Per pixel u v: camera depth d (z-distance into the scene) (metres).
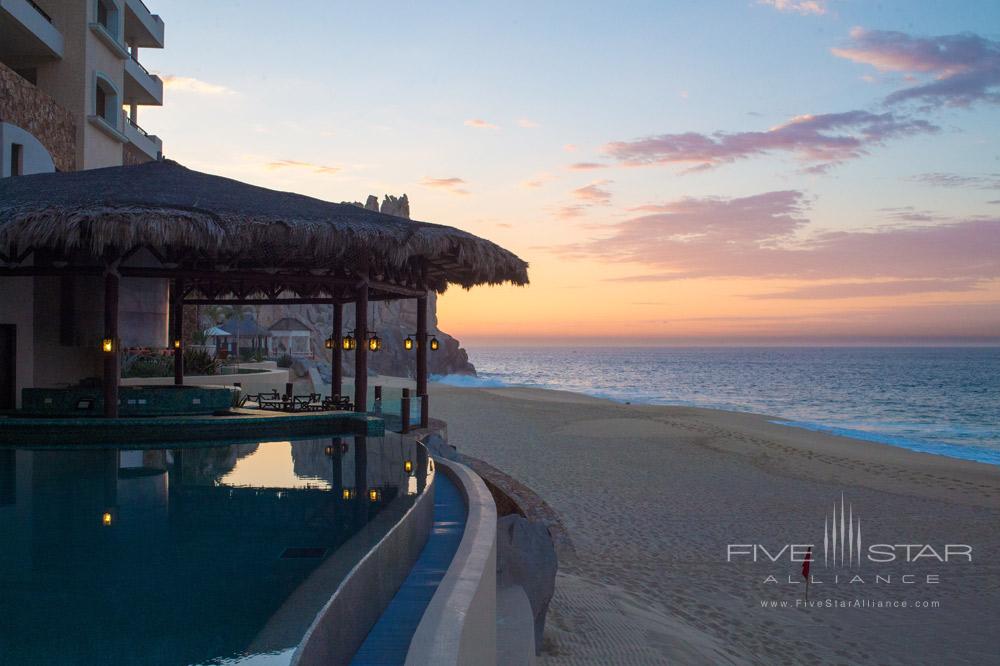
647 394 91.00
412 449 13.01
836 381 122.25
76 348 17.08
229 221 12.84
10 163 19.09
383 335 106.62
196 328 39.84
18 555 5.89
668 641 9.78
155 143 36.81
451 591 4.25
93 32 27.38
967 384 112.06
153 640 4.07
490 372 168.12
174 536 6.59
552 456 27.69
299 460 11.38
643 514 18.55
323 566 5.62
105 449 12.49
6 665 3.68
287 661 3.79
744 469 26.06
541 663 8.54
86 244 12.71
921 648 10.99
